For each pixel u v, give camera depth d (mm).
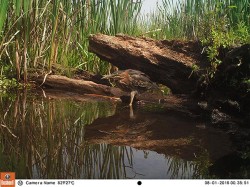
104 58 5527
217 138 2971
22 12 5582
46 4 5621
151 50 5164
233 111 3787
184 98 4703
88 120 3639
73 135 3021
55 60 6035
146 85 5180
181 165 2207
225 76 3947
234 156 2443
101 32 6676
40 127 3301
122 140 2869
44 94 5199
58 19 6059
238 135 3133
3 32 5859
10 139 2867
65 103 4637
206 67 4434
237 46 4027
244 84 3752
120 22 6594
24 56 5582
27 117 3736
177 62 4840
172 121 3664
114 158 2357
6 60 6078
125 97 4871
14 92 5301
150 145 2719
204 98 4285
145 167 2156
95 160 2312
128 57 5270
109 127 3334
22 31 5660
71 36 6438
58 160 2318
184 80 4820
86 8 6504
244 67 3803
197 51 4859
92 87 5336
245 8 5996
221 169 2143
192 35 8938
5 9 5078
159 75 5082
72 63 6492
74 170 2096
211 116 3752
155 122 3584
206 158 2377
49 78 5574
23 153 2479
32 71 5859
